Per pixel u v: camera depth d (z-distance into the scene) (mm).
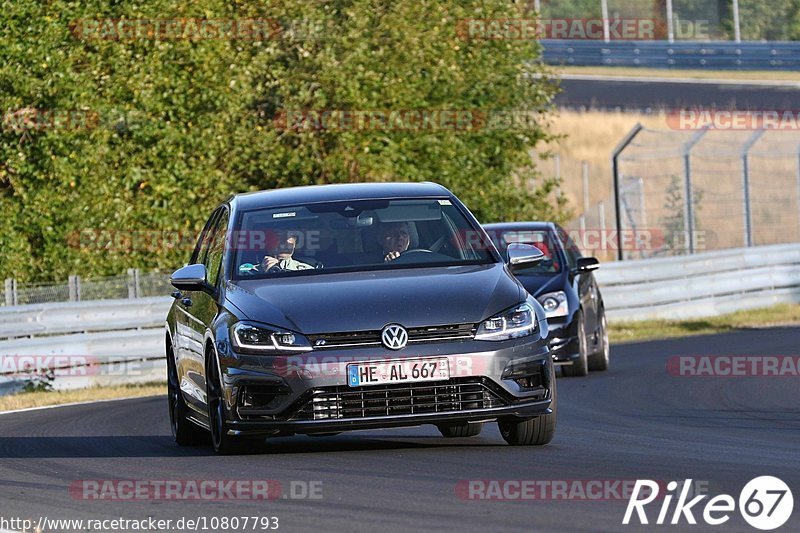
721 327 78250
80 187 77000
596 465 26062
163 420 41938
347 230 30734
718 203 108062
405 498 22578
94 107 76125
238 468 27156
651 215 109500
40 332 60562
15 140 75938
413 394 26891
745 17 187875
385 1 83125
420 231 30797
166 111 78125
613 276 82750
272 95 81375
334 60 79750
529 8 91562
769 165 113125
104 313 63156
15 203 77062
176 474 26906
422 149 84188
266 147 78938
